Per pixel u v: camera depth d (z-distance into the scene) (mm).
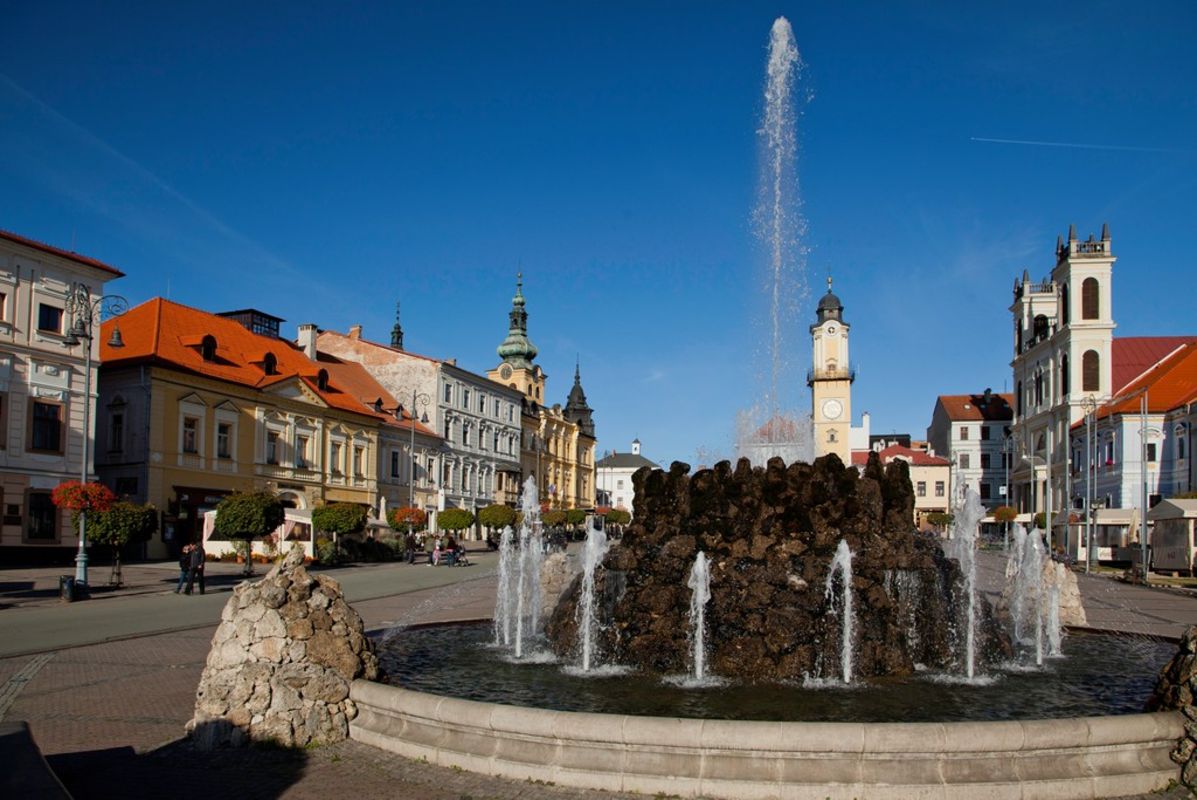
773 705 11586
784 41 24500
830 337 114250
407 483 74938
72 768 9016
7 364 39938
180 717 11258
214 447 53219
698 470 16125
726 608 14062
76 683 13602
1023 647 17109
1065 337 77375
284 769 8875
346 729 9812
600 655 14703
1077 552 62906
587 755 8156
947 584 15312
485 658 15297
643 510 16422
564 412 121625
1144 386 70562
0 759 6504
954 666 14531
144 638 18875
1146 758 8211
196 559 30344
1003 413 116125
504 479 93250
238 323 64375
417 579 37906
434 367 80375
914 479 117312
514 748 8469
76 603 27172
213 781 8570
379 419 70000
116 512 30703
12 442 40125
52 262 42188
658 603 14477
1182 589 37938
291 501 60062
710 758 7867
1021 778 7777
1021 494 89562
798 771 7711
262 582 10211
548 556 23531
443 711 8922
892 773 7668
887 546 14945
